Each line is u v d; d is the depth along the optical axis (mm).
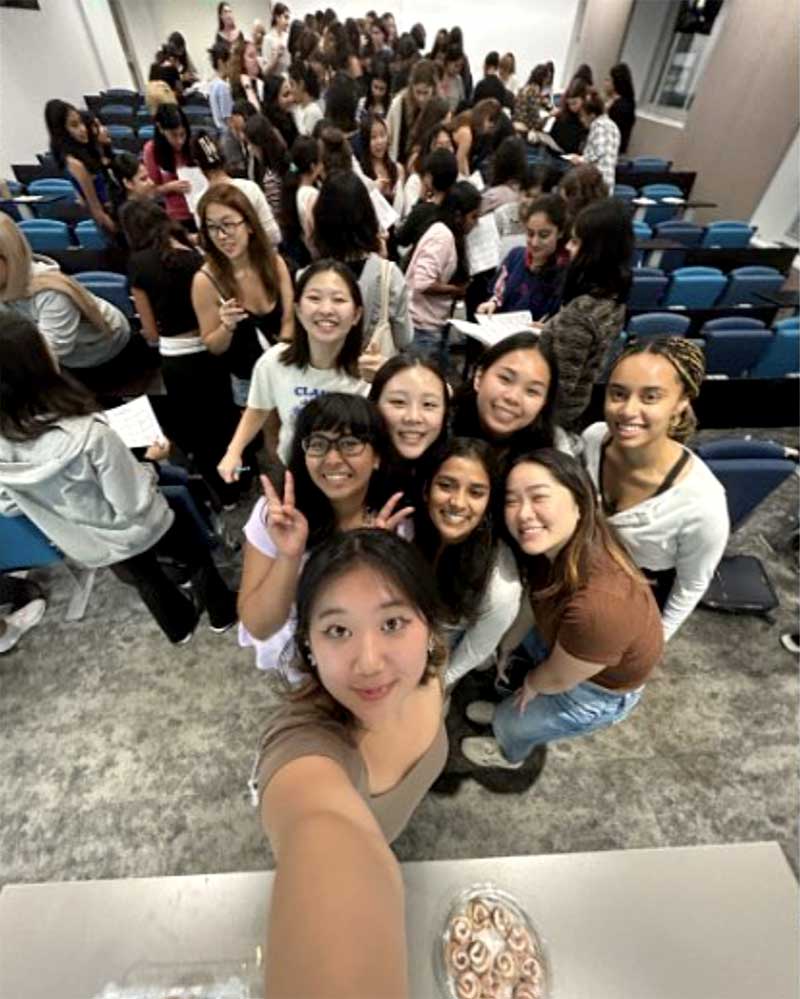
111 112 7039
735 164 5586
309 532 1135
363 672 637
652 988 825
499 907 874
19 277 1846
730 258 4078
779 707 1910
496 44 9672
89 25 8359
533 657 1645
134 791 1630
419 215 2623
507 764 1683
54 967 815
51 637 2033
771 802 1668
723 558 2303
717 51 5781
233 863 1497
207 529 2115
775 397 2814
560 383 1536
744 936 874
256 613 1090
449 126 3844
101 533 1461
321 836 521
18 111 6066
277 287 1955
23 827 1552
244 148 4207
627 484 1320
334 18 7281
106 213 3867
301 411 1085
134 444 1833
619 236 1644
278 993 410
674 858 947
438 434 1172
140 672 1933
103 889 875
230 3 10320
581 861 941
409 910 876
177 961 817
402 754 852
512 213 3109
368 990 410
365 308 1892
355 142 4055
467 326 2072
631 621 1018
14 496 1343
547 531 982
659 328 2898
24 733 1757
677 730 1831
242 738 1758
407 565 678
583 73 5160
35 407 1229
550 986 817
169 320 1943
